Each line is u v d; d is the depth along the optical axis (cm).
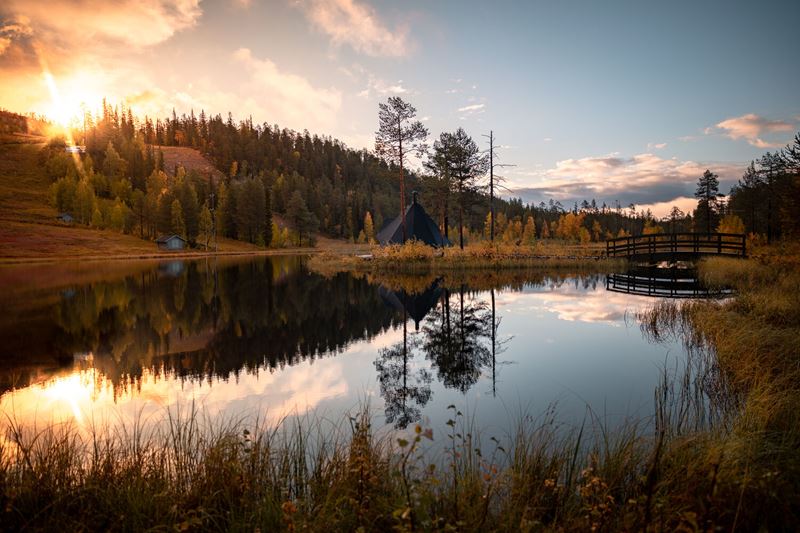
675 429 545
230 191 9744
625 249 3406
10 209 9106
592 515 327
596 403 684
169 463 431
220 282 2842
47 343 1185
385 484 388
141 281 2934
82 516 344
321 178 15250
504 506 359
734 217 5603
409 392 770
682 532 302
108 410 695
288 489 406
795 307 1116
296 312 1678
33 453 486
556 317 1478
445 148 4066
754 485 341
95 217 8500
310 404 717
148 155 13088
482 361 974
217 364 979
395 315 1585
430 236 4122
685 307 1440
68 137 16738
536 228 11981
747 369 746
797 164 3114
